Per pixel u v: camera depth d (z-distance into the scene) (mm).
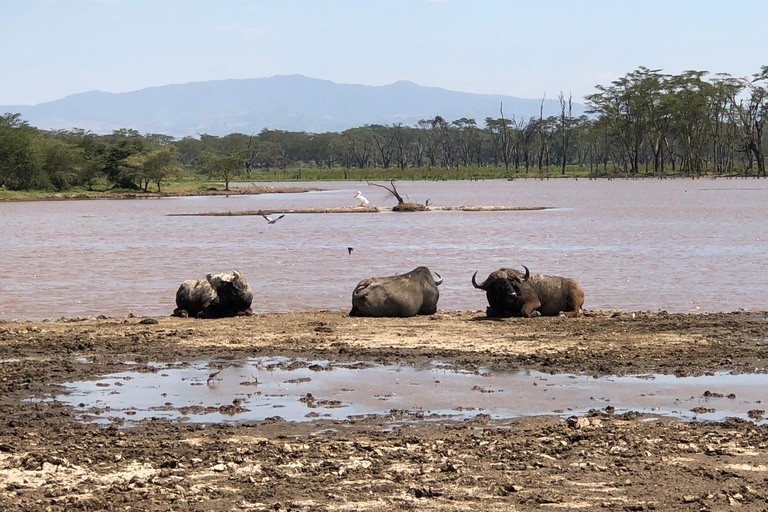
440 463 9391
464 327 17875
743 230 47812
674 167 166625
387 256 36188
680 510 7984
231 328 18000
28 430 10852
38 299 24516
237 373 13844
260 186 151125
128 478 9023
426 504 8203
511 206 72312
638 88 159875
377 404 11961
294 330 17641
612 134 165750
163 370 14125
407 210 72000
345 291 25703
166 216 70500
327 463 9359
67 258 36688
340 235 48625
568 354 15000
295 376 13609
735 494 8320
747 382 13062
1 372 13945
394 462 9445
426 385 12977
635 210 67750
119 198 114500
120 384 13188
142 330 17875
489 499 8320
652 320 18688
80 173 127500
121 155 129125
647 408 11672
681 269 30359
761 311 20250
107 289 26594
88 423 11148
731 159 169250
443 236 46625
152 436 10516
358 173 181250
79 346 15930
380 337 16781
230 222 62000
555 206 75812
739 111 156875
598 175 167625
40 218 69438
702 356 14805
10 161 116625
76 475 9102
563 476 8969
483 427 10828
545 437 10320
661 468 9172
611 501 8227
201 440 10328
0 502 8297
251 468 9273
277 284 27344
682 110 153625
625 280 27516
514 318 19000
